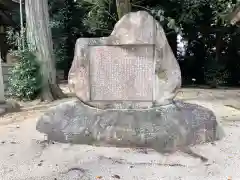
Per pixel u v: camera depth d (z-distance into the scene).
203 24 11.82
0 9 13.02
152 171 2.63
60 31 12.73
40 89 7.69
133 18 3.91
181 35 12.45
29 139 3.68
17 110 6.19
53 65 7.88
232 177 2.48
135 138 3.29
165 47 3.90
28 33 7.73
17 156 3.06
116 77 4.00
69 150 3.24
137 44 3.90
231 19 6.00
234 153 3.07
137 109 3.85
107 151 3.19
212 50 13.08
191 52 13.47
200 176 2.51
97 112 3.79
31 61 7.59
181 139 3.28
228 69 12.22
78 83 4.07
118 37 3.96
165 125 3.40
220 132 3.71
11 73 7.92
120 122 3.50
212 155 3.02
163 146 3.23
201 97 7.75
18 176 2.54
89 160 2.92
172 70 3.91
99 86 4.05
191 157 2.97
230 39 12.33
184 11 9.84
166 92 3.90
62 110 3.96
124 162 2.86
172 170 2.65
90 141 3.43
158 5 9.98
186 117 3.55
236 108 5.97
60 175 2.55
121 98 4.02
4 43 14.12
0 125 4.62
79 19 13.05
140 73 3.95
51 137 3.66
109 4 9.30
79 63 4.05
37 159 2.97
